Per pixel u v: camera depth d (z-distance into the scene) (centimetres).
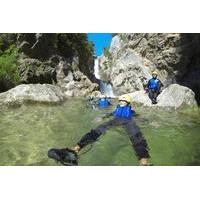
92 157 725
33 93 1519
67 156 633
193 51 1909
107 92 2594
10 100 1467
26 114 1217
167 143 836
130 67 2355
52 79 2183
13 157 729
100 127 765
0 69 1905
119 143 822
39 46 2145
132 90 2311
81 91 2194
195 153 757
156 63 2169
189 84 1902
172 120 1141
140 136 730
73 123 1061
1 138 876
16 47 2075
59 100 1591
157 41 2164
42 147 797
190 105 1403
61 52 2436
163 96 1507
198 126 1040
